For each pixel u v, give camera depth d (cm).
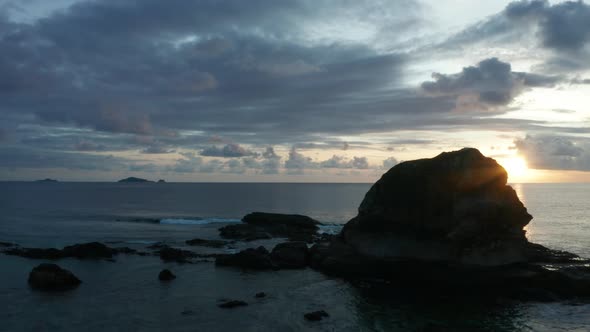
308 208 13100
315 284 3838
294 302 3284
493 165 4138
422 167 4159
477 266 3866
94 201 15625
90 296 3331
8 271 4075
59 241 6103
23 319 2783
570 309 3130
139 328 2656
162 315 2909
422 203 4075
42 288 3503
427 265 3994
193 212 11575
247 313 2986
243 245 5928
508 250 3969
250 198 18238
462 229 3838
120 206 13362
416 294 3553
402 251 4231
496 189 4153
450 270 3866
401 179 4212
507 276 3641
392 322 2853
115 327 2666
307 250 4884
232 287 3688
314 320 2856
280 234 6912
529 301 3334
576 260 4047
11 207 12275
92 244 4912
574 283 3431
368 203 4494
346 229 4791
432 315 3014
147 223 8744
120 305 3117
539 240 6231
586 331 2691
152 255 4969
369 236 4478
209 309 3058
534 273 3616
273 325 2752
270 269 4381
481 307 3200
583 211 11488
